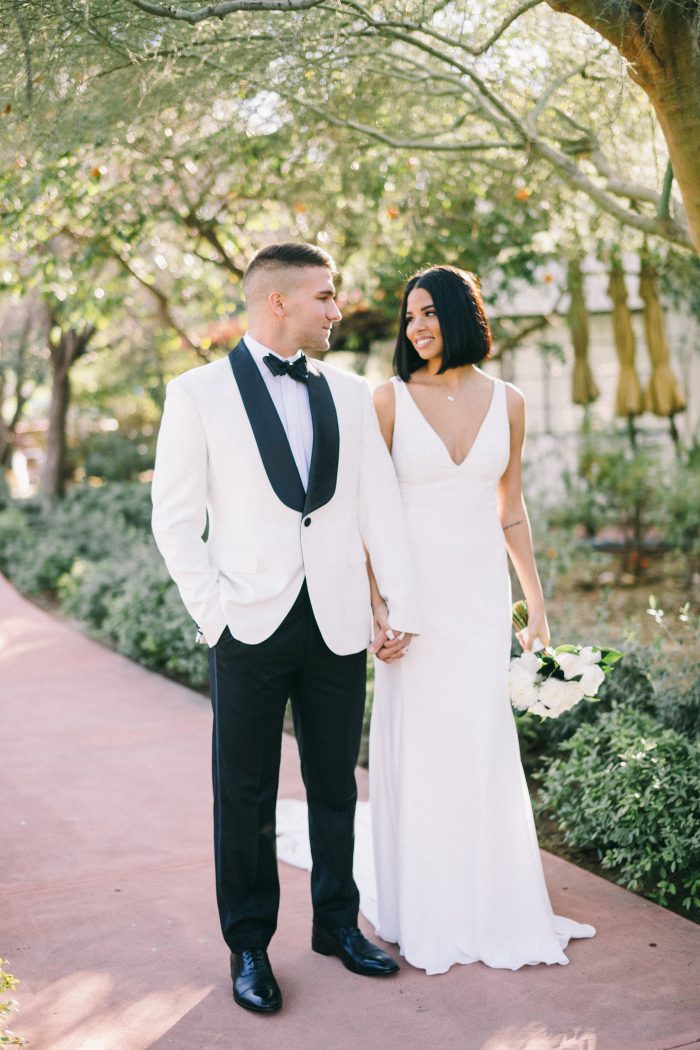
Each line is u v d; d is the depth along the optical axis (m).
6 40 3.13
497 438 2.87
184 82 3.77
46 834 3.75
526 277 7.59
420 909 2.80
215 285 7.77
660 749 3.43
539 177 5.34
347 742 2.73
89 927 3.03
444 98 4.88
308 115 4.46
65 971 2.77
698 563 8.00
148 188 5.75
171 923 3.05
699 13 2.71
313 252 2.60
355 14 3.38
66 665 6.44
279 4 2.94
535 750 4.32
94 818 3.91
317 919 2.84
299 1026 2.49
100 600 7.75
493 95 3.92
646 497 8.62
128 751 4.73
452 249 6.99
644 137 4.70
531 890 2.82
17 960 2.83
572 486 9.03
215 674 2.62
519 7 3.30
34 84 3.32
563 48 3.92
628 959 2.77
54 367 12.74
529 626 3.03
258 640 2.54
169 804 4.05
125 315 9.30
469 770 2.82
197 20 2.91
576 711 4.17
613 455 8.71
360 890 3.26
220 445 2.55
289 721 5.16
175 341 8.75
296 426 2.62
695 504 8.05
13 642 7.12
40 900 3.21
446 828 2.81
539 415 11.00
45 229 5.50
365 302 7.95
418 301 2.83
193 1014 2.55
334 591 2.62
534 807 3.74
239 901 2.68
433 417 2.87
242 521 2.56
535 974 2.71
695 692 3.85
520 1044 2.38
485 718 2.82
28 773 4.44
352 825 2.82
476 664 2.84
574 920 3.00
